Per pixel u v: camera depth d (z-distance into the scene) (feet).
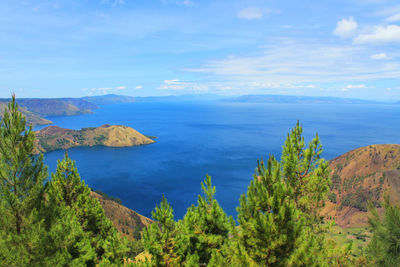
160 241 66.90
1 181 48.98
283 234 38.75
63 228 55.26
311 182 65.00
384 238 24.71
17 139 49.88
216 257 44.73
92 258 74.49
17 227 50.78
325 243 56.13
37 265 47.52
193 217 70.49
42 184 53.78
